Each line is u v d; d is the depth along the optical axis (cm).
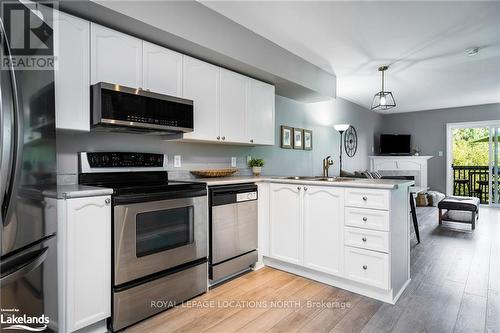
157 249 204
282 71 327
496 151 681
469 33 292
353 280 237
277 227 288
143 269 195
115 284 181
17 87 122
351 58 362
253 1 236
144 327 191
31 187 132
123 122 199
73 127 184
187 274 225
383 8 245
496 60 369
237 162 358
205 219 240
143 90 213
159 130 232
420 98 604
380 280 221
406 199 256
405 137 754
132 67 213
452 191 741
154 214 202
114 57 203
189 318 202
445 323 194
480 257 325
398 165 748
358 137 672
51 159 149
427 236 416
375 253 223
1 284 116
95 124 194
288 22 271
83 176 215
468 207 441
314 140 506
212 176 303
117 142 240
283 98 432
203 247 238
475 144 732
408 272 261
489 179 689
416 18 262
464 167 747
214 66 274
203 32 240
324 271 254
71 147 214
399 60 369
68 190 168
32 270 135
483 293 237
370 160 746
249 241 284
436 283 257
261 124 328
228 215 262
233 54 267
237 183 272
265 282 263
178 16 222
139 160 248
